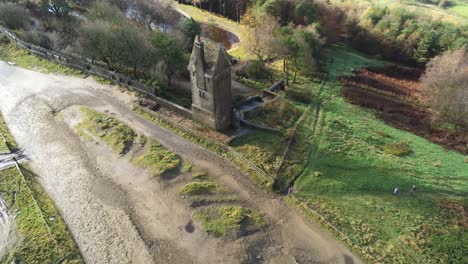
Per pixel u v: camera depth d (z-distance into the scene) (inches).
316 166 1903.3
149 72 2447.1
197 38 1776.6
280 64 3201.3
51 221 1496.1
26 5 3324.3
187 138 1996.8
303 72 3097.9
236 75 2915.8
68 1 3850.9
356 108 2679.6
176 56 2409.0
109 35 2388.0
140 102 2242.9
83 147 1915.6
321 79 3085.6
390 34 3705.7
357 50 3949.3
